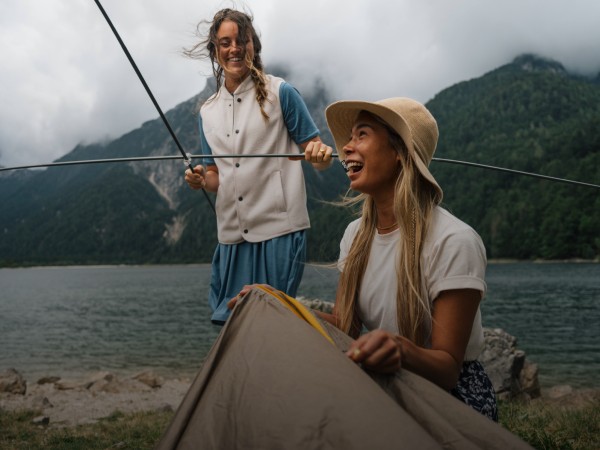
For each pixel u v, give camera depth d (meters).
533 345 23.70
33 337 31.55
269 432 1.29
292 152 3.16
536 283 68.69
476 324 1.93
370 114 2.00
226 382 1.47
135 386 12.48
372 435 1.18
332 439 1.21
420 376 1.56
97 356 23.33
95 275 162.75
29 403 9.80
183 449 1.36
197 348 24.89
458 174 167.38
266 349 1.48
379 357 1.44
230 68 3.09
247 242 3.13
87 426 7.07
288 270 3.04
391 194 2.02
